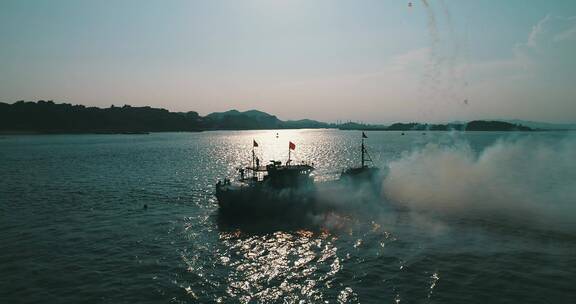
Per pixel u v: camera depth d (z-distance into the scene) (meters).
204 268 33.47
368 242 39.66
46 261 35.22
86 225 47.84
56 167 114.12
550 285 28.70
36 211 55.66
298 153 177.75
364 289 28.84
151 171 104.44
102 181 85.69
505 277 30.17
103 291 28.98
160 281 30.73
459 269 31.94
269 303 26.97
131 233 44.28
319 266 33.59
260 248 38.69
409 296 27.50
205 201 62.56
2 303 27.16
